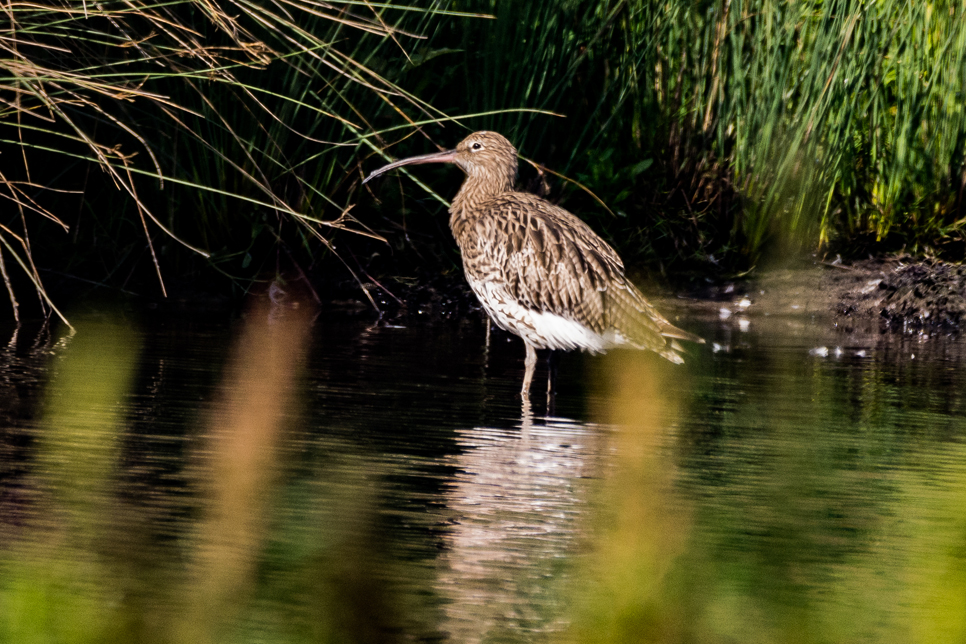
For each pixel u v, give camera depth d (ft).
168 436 26.40
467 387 34.04
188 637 15.81
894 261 55.42
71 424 27.07
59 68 37.70
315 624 16.42
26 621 16.11
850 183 56.54
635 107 54.13
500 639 16.22
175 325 42.14
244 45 35.88
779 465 25.84
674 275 53.98
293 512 21.30
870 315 51.60
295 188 47.96
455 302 50.03
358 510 21.57
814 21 54.19
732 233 54.85
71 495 21.74
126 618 16.31
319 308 48.01
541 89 50.03
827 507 22.66
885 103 56.39
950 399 33.88
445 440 27.17
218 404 29.84
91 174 46.98
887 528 21.40
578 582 18.38
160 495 21.97
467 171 41.37
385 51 46.32
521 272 36.22
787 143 53.83
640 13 52.85
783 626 16.99
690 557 19.62
